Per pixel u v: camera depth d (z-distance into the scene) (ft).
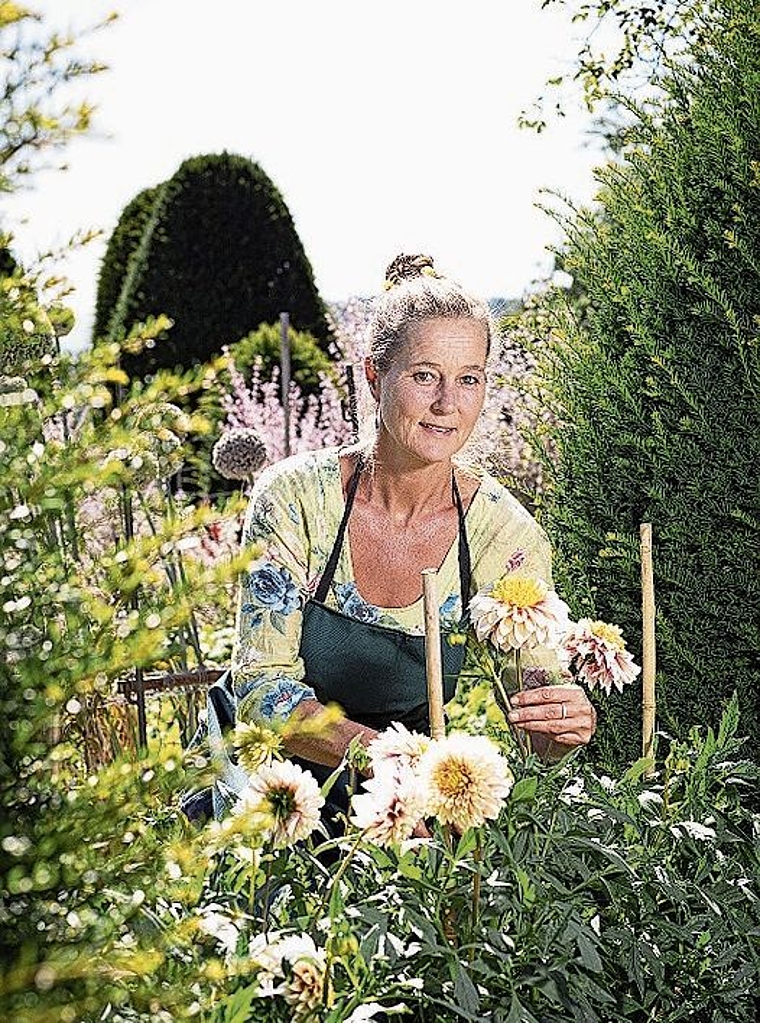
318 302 36.01
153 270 34.88
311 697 8.02
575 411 12.05
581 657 8.34
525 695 8.18
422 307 8.20
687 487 11.16
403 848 6.62
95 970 3.99
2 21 3.95
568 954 6.31
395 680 8.59
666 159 11.79
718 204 11.33
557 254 12.54
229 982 4.97
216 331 34.73
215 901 6.43
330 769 8.46
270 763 6.40
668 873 7.32
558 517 12.07
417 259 8.48
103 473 4.24
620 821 7.45
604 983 6.68
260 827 4.45
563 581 11.89
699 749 8.40
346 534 8.67
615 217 12.16
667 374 11.36
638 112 12.00
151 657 4.10
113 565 4.30
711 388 11.15
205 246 34.99
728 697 11.12
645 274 11.63
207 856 4.37
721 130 11.27
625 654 8.38
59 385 4.42
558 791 7.32
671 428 11.44
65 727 4.56
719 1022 7.11
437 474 8.60
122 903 4.36
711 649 11.16
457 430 8.30
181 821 5.36
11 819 4.04
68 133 4.10
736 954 7.21
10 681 4.06
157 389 4.34
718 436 11.05
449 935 6.48
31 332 4.42
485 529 8.95
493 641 7.75
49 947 3.97
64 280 4.47
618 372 11.76
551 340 12.38
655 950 6.97
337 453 8.85
